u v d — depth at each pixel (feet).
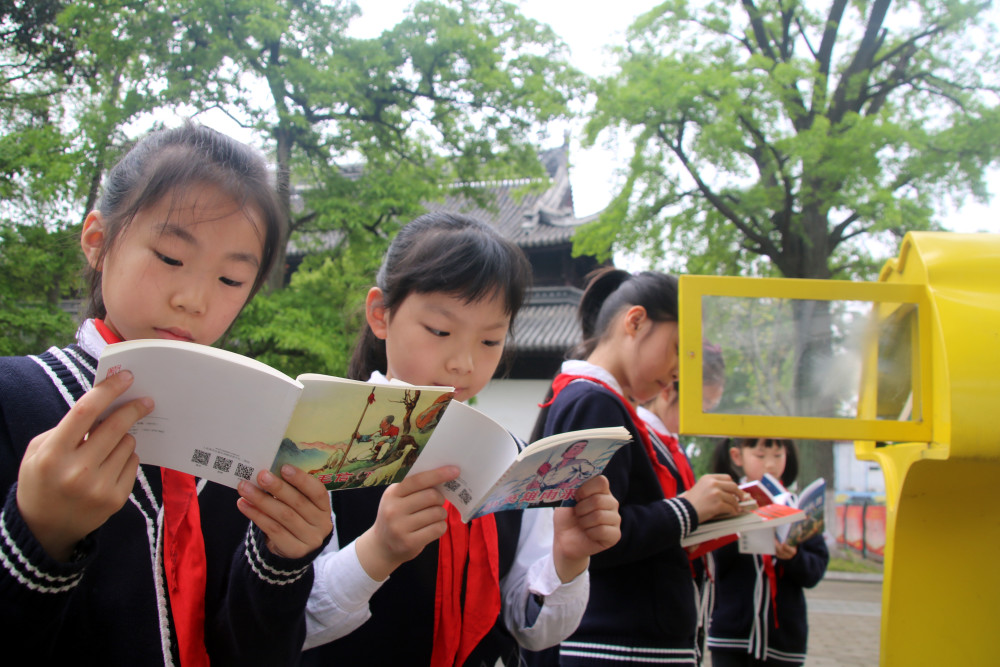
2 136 23.77
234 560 3.65
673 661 6.44
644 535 6.11
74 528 2.78
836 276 42.47
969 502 5.08
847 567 39.09
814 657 20.18
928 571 5.14
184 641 3.55
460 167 33.94
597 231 39.45
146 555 3.49
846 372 5.29
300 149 31.19
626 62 37.91
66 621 3.28
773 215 39.78
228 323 3.80
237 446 3.12
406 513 3.81
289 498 3.28
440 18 31.32
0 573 2.74
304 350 27.94
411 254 4.97
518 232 56.59
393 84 31.76
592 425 6.34
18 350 22.11
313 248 32.78
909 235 5.49
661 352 7.00
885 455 5.87
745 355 5.26
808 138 32.73
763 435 5.16
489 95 32.27
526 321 53.83
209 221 3.52
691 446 41.32
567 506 4.80
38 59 27.09
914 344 5.20
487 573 4.95
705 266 40.63
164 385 2.88
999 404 4.67
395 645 4.71
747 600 9.78
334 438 3.27
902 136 32.37
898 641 5.11
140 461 3.13
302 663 4.71
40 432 3.34
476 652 4.93
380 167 32.50
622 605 6.45
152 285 3.47
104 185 3.95
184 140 3.81
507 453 3.76
